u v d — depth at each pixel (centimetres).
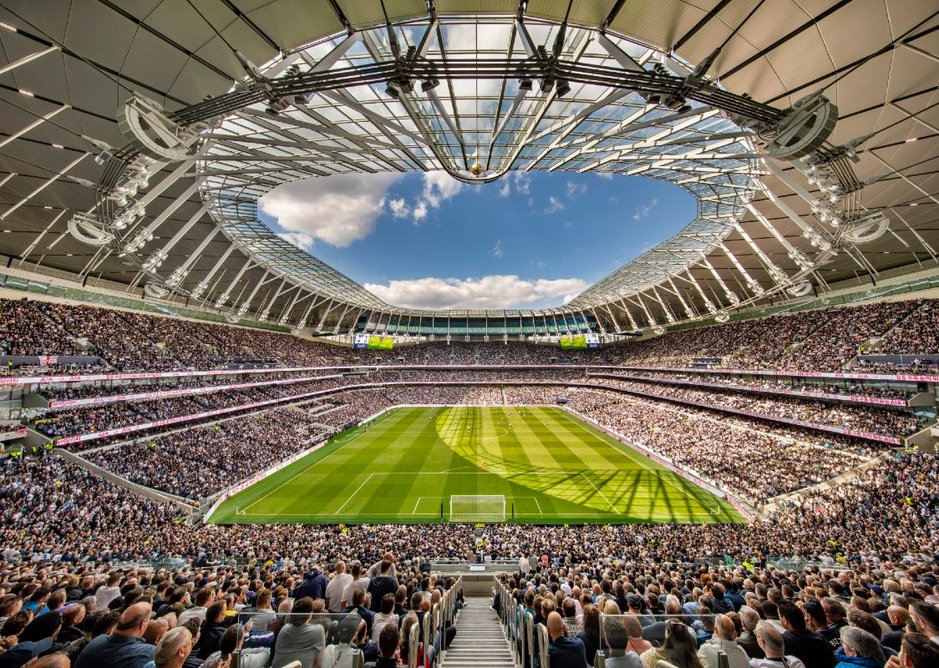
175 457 3378
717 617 431
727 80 1547
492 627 1114
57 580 993
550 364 9406
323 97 1873
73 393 3109
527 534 2430
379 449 4731
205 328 5384
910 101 1562
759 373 4450
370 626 609
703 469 3516
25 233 2956
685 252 4656
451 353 10025
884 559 1698
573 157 2505
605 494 3281
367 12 1284
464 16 1319
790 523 2428
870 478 2639
